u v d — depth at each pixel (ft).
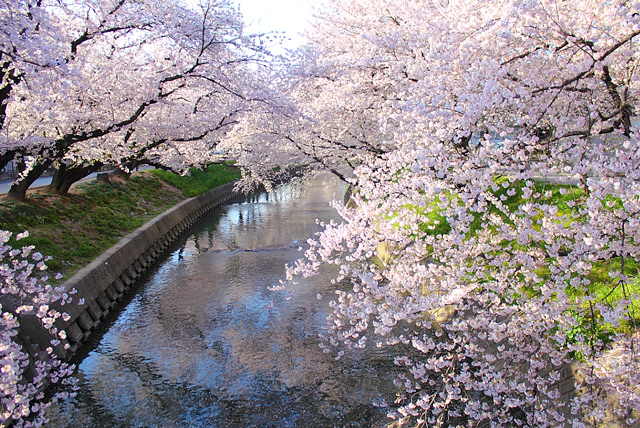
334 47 33.27
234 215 77.92
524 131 14.57
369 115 30.01
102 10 29.25
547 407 15.84
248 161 43.47
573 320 14.07
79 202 43.45
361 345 20.98
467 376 16.19
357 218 18.86
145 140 38.09
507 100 14.29
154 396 22.39
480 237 16.62
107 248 37.68
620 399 12.84
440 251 18.66
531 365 15.44
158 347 27.58
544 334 15.79
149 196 63.46
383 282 23.32
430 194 14.83
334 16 31.32
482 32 15.38
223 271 43.86
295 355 25.63
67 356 25.23
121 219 46.68
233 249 52.95
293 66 33.45
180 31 29.73
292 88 33.96
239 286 38.73
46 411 21.20
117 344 28.12
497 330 15.31
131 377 24.18
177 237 59.67
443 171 14.35
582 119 14.05
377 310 19.58
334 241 19.30
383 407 20.53
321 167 38.47
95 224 41.24
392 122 27.78
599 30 14.29
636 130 14.93
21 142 27.73
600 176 13.03
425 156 14.19
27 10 21.13
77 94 30.50
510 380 16.58
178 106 37.86
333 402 21.16
